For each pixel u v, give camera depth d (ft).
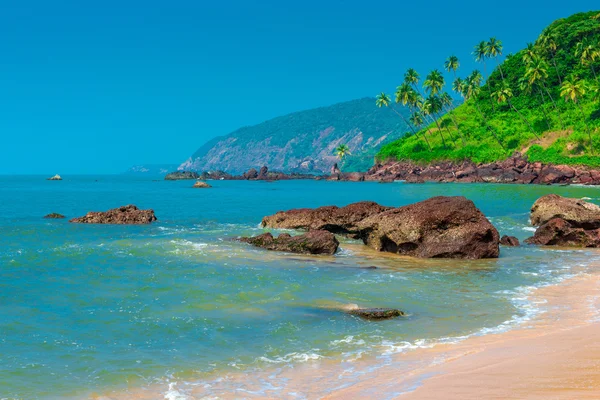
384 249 85.51
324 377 32.24
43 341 39.14
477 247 79.00
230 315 46.26
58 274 62.75
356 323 44.21
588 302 51.01
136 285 57.26
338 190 342.44
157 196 271.28
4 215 151.53
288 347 38.17
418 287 58.29
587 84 452.76
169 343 38.99
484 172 411.34
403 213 83.97
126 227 117.08
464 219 80.28
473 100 543.80
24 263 69.36
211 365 34.68
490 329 42.19
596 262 76.02
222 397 29.43
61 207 190.29
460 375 30.48
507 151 437.99
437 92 492.13
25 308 47.93
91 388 31.01
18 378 32.27
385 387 29.50
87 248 81.61
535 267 71.77
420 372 31.96
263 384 31.32
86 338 39.93
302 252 81.05
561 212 107.45
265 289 56.03
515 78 524.11
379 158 548.72
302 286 57.82
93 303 49.85
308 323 44.14
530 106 485.97
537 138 434.71
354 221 101.09
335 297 53.06
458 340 39.32
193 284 57.93
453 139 498.69
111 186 449.48
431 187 359.05
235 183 508.53
